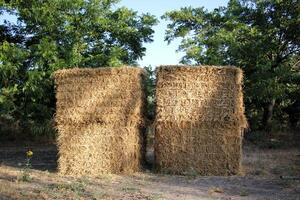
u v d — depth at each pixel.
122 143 5.11
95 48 7.85
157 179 4.80
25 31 7.60
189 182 4.65
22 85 7.06
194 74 5.19
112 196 3.79
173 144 5.21
